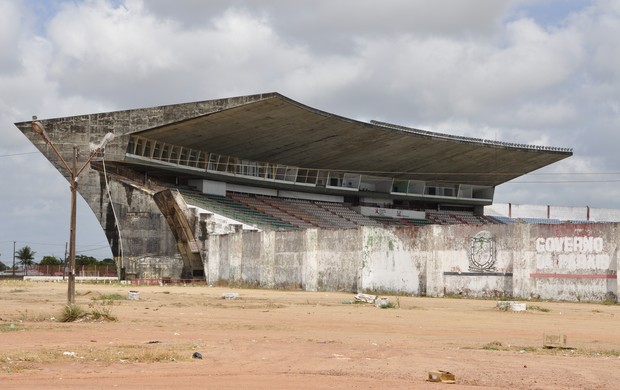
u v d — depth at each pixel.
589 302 44.34
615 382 14.26
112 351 17.66
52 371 14.54
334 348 19.41
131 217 81.62
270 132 83.50
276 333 23.77
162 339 21.14
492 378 14.54
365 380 13.97
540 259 46.81
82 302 39.62
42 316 29.14
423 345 20.69
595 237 44.50
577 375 15.04
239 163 93.50
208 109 76.94
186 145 85.94
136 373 14.48
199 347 18.98
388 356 17.78
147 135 81.88
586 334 25.08
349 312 34.44
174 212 79.00
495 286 49.00
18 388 12.27
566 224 45.81
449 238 51.59
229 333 23.48
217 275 75.88
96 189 83.25
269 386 12.97
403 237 54.56
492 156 102.19
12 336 21.30
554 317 32.81
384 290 55.72
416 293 53.25
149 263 80.44
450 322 29.47
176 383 13.20
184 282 77.38
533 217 122.00
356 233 58.22
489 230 49.59
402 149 94.81
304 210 98.38
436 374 14.08
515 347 20.38
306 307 37.97
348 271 58.88
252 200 94.94
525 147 101.69
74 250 32.28
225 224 78.94
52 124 82.88
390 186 109.50
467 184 115.62
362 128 85.44
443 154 99.12
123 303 39.72
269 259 67.50
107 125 81.69
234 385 13.02
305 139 86.81
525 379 14.47
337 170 101.19
